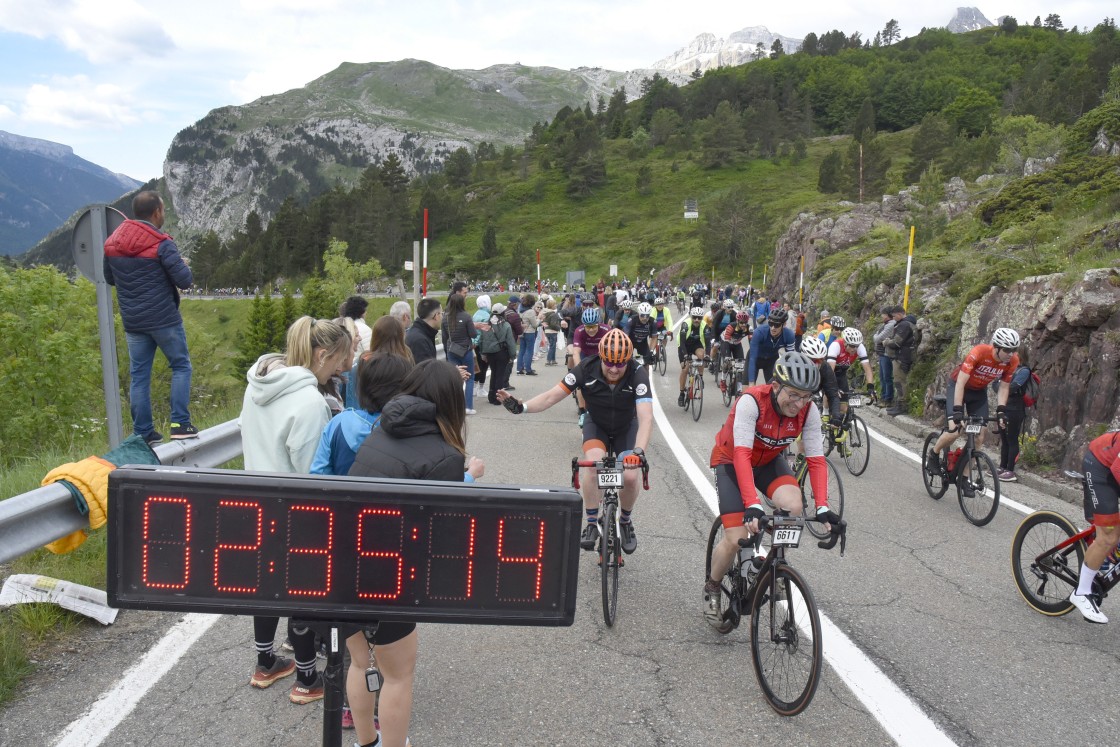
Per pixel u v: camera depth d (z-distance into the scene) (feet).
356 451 10.72
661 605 16.76
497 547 8.20
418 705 12.21
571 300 62.90
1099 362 29.84
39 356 64.95
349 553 8.09
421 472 9.23
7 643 12.93
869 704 12.62
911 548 21.35
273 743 10.93
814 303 97.60
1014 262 47.83
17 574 15.42
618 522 16.42
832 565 19.70
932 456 26.53
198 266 589.32
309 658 11.93
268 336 217.15
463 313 40.32
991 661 14.47
